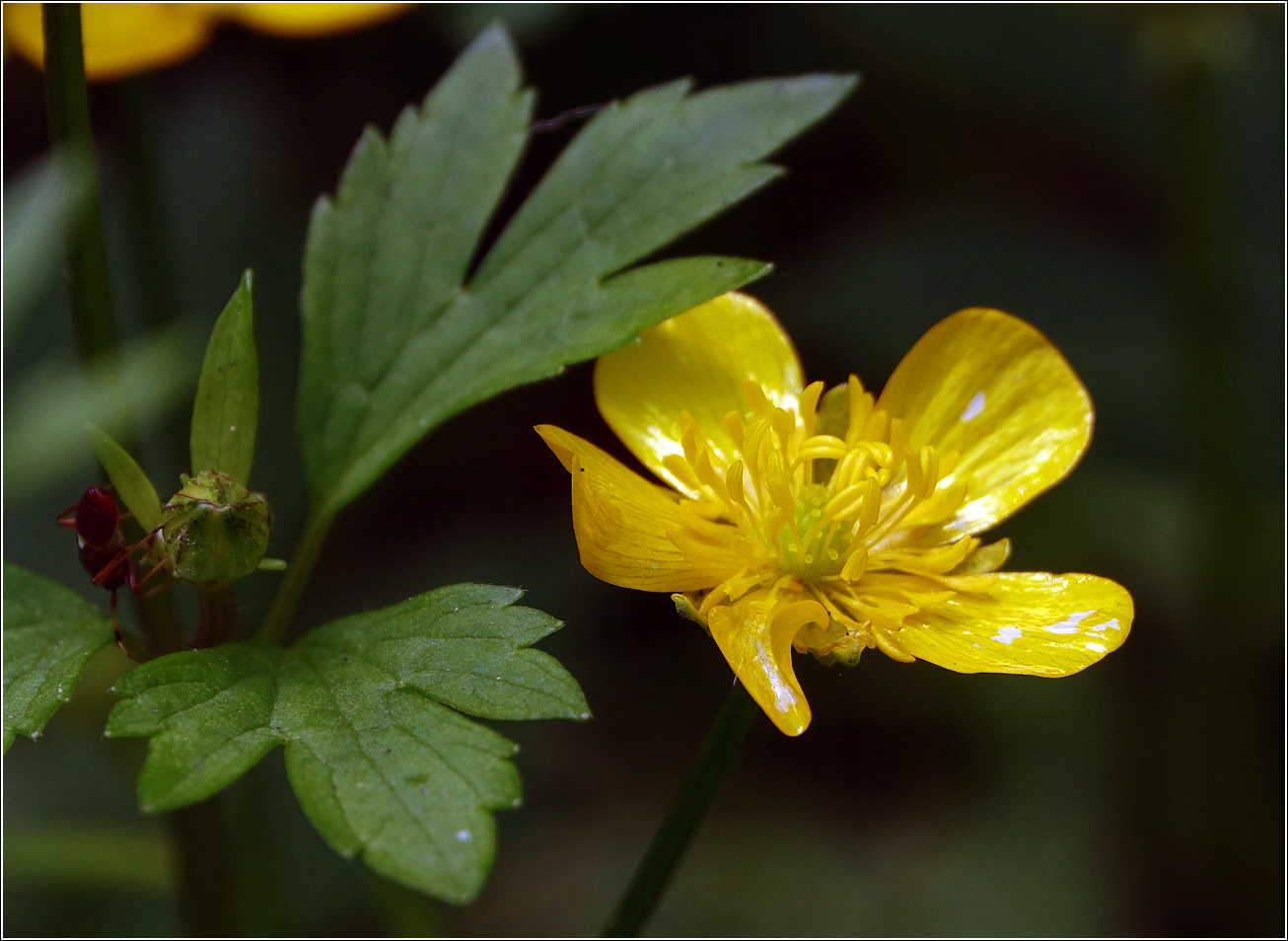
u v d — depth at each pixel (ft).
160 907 1.02
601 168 0.93
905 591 0.91
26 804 1.03
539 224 0.92
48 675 0.88
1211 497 1.07
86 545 0.89
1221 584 1.07
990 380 0.93
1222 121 1.09
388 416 0.92
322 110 1.25
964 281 1.22
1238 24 1.05
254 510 0.88
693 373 0.93
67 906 1.02
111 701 0.97
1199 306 1.06
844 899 1.10
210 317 1.12
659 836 0.90
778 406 0.93
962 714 1.17
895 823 1.15
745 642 0.89
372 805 0.86
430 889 0.85
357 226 0.93
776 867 1.12
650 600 1.20
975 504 0.92
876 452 0.91
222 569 0.88
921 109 1.28
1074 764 1.13
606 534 0.89
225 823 0.93
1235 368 1.06
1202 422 1.07
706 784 0.90
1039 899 1.07
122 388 0.89
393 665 0.87
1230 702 1.06
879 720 1.19
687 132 0.93
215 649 0.88
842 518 0.91
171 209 1.16
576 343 0.91
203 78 1.24
